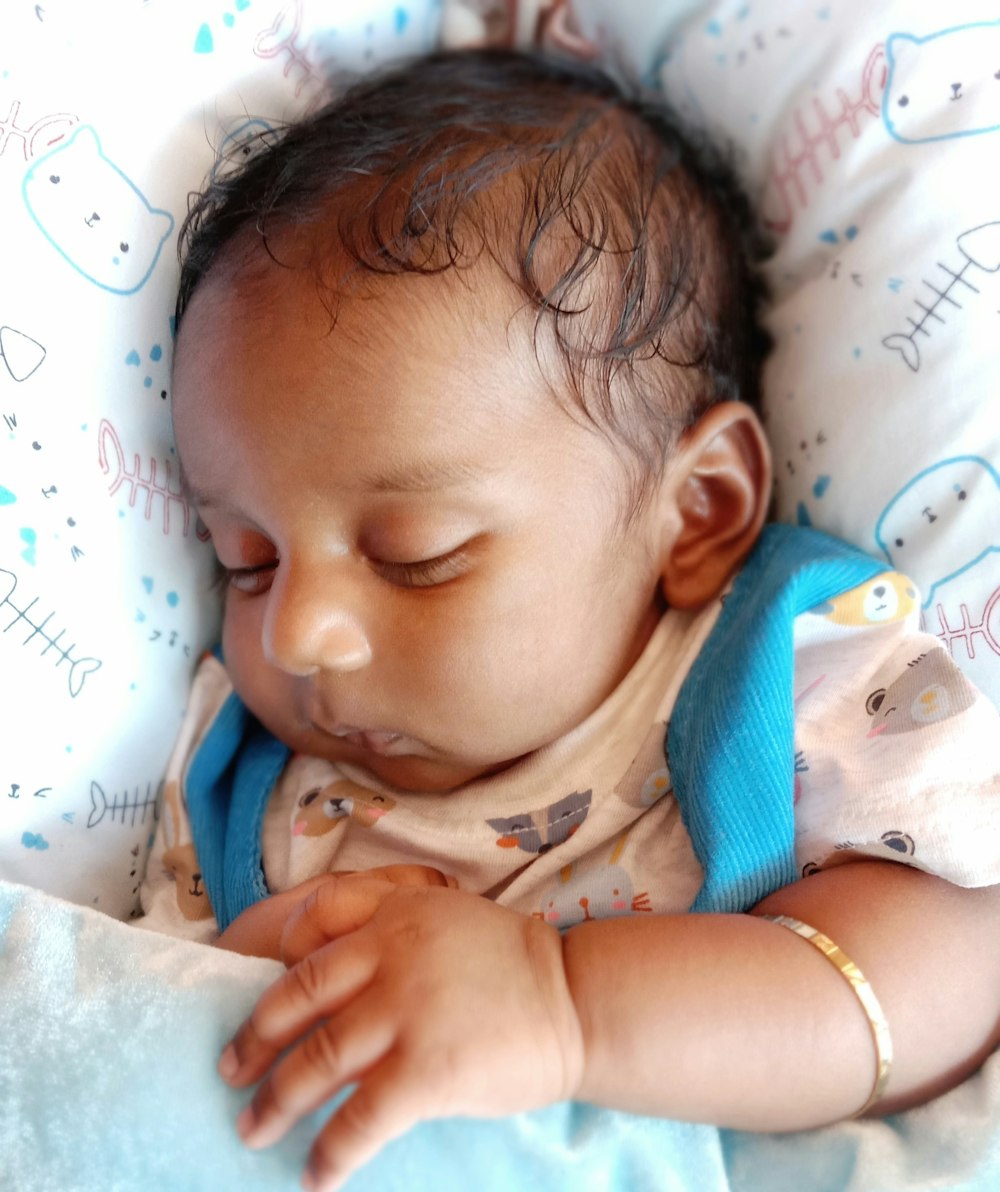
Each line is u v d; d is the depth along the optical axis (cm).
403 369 26
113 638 29
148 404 29
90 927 24
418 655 26
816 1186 24
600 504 28
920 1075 24
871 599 29
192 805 31
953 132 30
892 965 24
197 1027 23
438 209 27
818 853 26
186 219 29
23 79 26
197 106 29
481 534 26
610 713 29
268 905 27
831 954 24
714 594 31
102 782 29
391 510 26
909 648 28
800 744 27
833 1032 23
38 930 24
